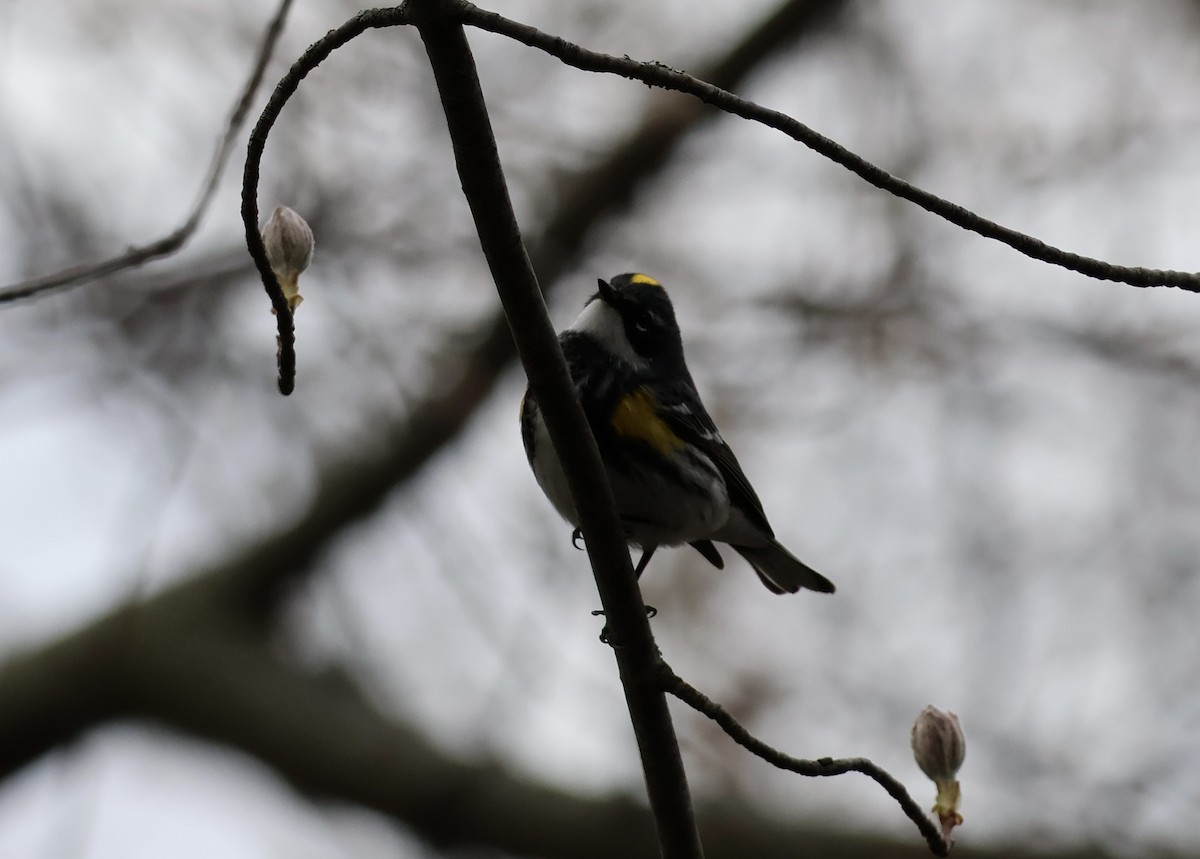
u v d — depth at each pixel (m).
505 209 5.07
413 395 14.59
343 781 13.38
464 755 13.30
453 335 14.73
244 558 14.70
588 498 5.46
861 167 5.15
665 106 15.02
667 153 14.97
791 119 5.08
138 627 14.19
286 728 13.76
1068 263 5.34
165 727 14.06
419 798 12.93
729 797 12.80
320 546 14.60
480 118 4.93
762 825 12.41
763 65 15.17
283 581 14.67
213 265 13.88
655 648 5.55
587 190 15.05
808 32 15.07
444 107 4.91
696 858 5.67
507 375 14.59
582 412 5.39
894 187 5.19
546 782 12.94
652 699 5.52
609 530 5.48
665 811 5.64
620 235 15.45
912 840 12.26
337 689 14.35
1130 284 5.38
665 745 5.58
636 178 15.00
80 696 13.87
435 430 14.19
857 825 12.51
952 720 5.29
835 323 14.83
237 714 13.91
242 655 14.30
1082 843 12.15
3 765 13.79
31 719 13.74
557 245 15.16
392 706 14.29
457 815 12.73
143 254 6.12
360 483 14.32
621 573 5.51
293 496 15.07
